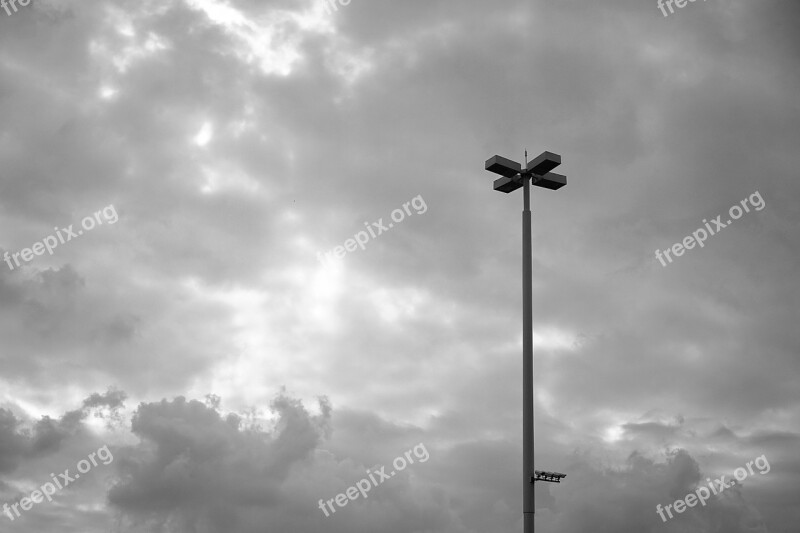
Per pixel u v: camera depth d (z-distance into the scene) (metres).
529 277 52.44
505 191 57.84
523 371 50.59
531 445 48.84
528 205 54.06
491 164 53.78
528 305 51.78
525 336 51.25
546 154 52.53
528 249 53.09
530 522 47.34
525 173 54.50
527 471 48.41
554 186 55.75
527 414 49.50
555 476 48.38
